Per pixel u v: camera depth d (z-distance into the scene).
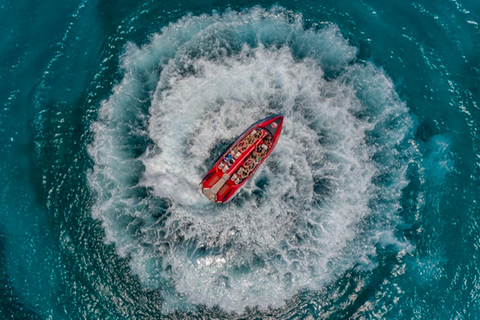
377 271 47.00
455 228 48.38
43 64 51.34
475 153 50.59
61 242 46.72
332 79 51.97
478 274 47.06
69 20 53.00
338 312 45.75
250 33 52.66
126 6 53.28
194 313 45.62
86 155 48.91
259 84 51.19
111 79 50.91
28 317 44.91
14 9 53.53
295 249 48.06
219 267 47.19
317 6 53.69
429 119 51.53
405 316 45.69
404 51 53.03
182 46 52.00
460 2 54.69
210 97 50.78
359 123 51.09
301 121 50.53
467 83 52.31
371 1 54.09
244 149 45.97
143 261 46.66
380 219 48.88
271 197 49.28
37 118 49.66
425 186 49.59
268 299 46.25
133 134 49.75
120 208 47.84
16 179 48.16
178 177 49.03
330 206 49.34
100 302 45.59
